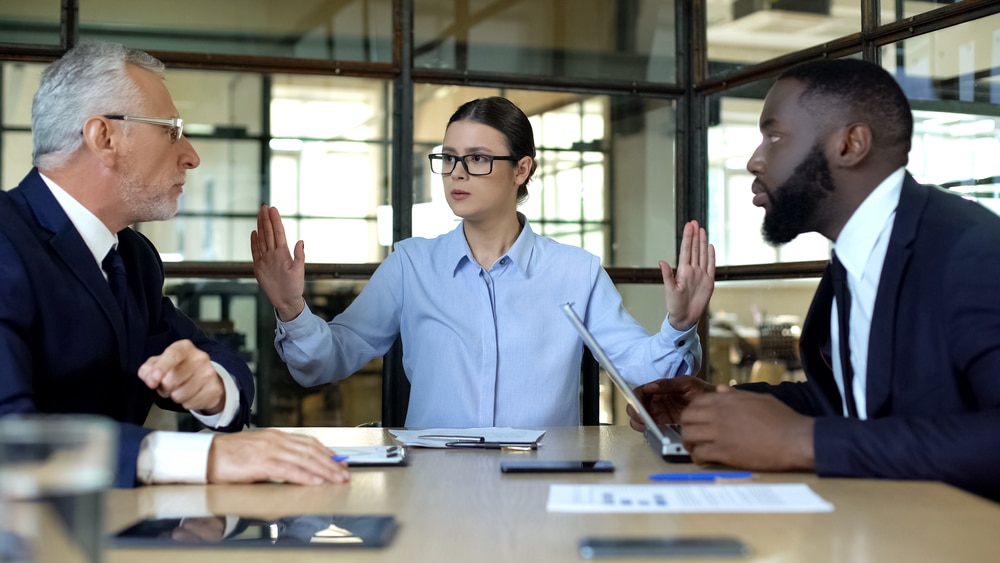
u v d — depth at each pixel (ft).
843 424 4.01
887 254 4.55
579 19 12.48
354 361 7.70
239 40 11.51
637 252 12.64
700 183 12.63
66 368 4.97
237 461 4.04
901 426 3.94
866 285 4.83
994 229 4.31
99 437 1.82
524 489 3.84
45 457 1.76
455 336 7.52
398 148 11.87
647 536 2.93
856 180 4.82
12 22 10.84
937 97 9.67
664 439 4.61
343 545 2.83
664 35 12.73
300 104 11.68
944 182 9.59
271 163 11.60
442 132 12.05
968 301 4.16
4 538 1.74
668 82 12.71
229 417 5.01
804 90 4.87
